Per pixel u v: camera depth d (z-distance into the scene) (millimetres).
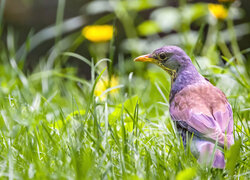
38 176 6703
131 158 7336
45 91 11883
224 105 8453
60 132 8406
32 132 8398
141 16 18656
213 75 10469
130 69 14938
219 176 7062
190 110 8406
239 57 12531
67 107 11367
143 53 14938
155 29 14297
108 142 7945
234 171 7484
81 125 8141
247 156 7793
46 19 20031
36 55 19281
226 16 12820
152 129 9070
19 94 10453
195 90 8875
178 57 9508
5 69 12984
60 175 6684
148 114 10156
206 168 7402
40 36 18703
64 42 18969
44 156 7711
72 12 19859
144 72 14531
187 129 8328
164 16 14227
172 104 8898
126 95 10820
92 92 8828
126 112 9188
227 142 7555
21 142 8133
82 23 19625
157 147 8156
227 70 11062
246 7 18781
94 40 13875
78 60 19078
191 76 9352
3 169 7047
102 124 9172
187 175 6590
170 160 7645
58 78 12914
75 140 7930
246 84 10484
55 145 7910
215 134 7730
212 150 7578
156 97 11719
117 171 7254
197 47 11938
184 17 14023
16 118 8719
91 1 19719
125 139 7785
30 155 7520
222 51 13562
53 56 14211
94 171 6996
